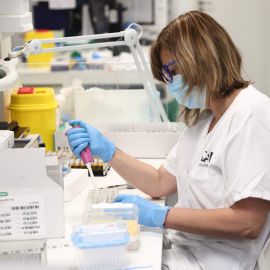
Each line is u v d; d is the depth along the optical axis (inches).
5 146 63.9
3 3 80.7
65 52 158.4
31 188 50.8
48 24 167.8
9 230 51.1
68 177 74.9
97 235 51.5
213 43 62.2
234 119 62.0
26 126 93.1
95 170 83.9
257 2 150.0
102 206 59.1
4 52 97.9
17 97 92.4
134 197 64.4
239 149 60.6
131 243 57.0
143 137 94.0
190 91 63.4
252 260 64.3
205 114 72.7
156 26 163.6
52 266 51.4
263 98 63.4
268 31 150.9
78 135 70.4
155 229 63.4
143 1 162.2
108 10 165.6
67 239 59.2
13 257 50.2
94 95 102.6
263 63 152.8
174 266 65.1
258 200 59.6
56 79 103.0
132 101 102.4
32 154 50.4
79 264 51.5
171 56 64.7
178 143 75.7
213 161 63.8
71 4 166.2
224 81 63.6
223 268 64.2
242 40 153.0
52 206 51.4
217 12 153.6
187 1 158.2
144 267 53.6
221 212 60.6
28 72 103.0
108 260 51.8
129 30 83.5
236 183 59.6
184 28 63.0
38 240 51.7
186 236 68.8
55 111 96.0
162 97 102.0
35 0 165.9
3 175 50.3
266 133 60.7
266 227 63.9
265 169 59.6
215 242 65.6
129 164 74.8
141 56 86.7
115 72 101.5
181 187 71.6
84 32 168.6
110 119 103.5
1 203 50.6
